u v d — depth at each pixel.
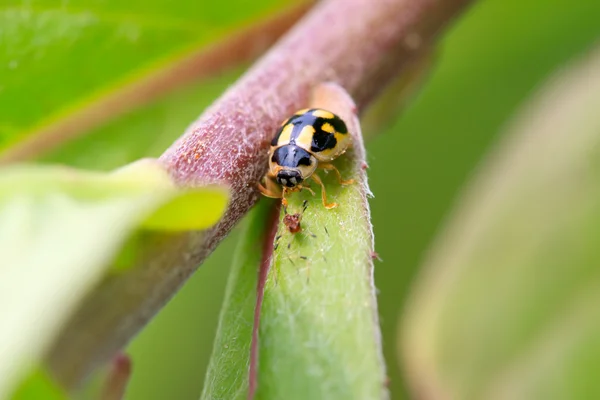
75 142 0.11
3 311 0.07
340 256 0.08
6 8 0.10
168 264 0.08
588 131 0.11
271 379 0.08
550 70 0.13
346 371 0.08
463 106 0.13
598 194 0.11
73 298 0.07
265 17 0.11
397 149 0.13
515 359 0.11
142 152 0.11
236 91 0.09
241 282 0.09
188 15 0.11
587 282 0.11
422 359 0.11
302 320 0.08
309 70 0.10
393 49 0.10
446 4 0.10
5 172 0.07
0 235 0.07
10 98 0.10
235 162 0.09
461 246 0.11
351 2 0.10
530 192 0.11
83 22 0.10
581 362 0.11
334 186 0.09
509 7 0.12
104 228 0.07
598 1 0.12
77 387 0.08
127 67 0.11
